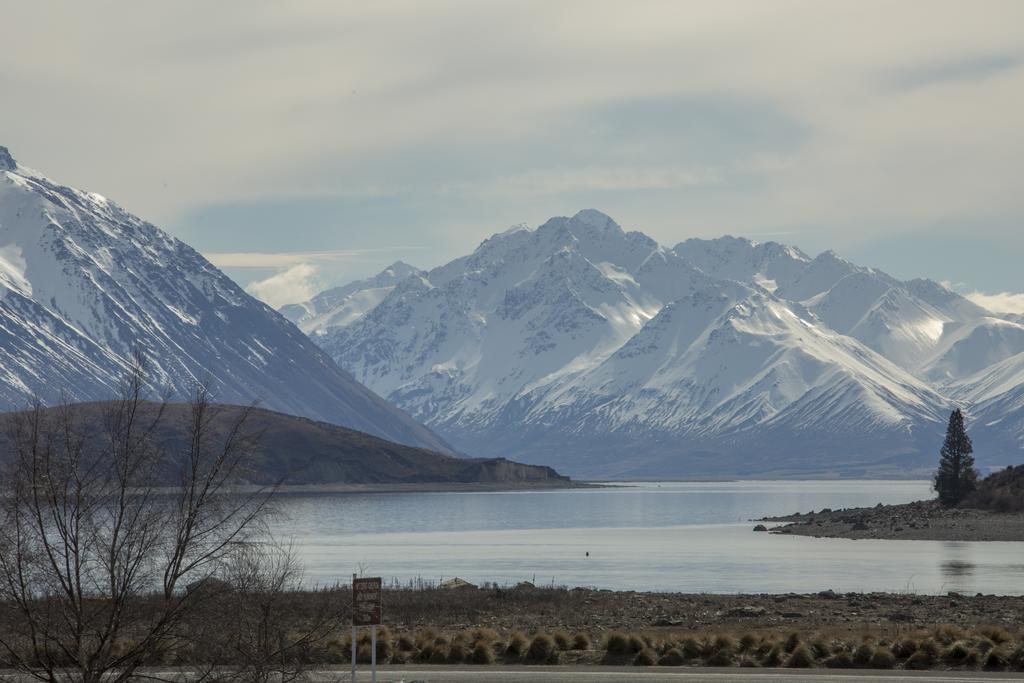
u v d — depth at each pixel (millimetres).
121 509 75938
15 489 75125
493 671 98000
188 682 79125
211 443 78688
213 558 77938
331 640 107312
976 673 98375
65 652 75812
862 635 114938
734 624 136375
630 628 131375
